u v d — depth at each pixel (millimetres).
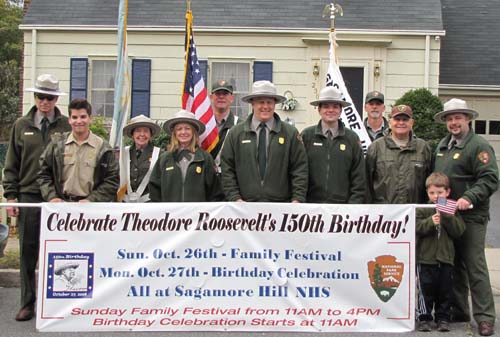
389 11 18109
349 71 17781
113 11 18250
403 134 7129
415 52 17656
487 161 6797
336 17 17875
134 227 6707
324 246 6746
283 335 6695
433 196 6848
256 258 6730
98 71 18078
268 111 6898
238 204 6707
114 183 7070
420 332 6840
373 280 6758
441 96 21078
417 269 6969
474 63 21156
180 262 6715
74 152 6945
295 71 17781
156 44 17875
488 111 21047
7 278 9023
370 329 6746
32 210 7133
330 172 7090
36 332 6723
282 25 17703
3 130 35062
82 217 6680
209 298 6727
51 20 18016
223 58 17859
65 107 18125
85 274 6684
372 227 6746
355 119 9008
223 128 8211
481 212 6922
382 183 7137
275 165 6906
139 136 7508
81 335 6637
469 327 7055
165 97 17922
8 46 36062
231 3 18422
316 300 6746
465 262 6984
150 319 6711
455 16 22906
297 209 6727
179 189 6957
